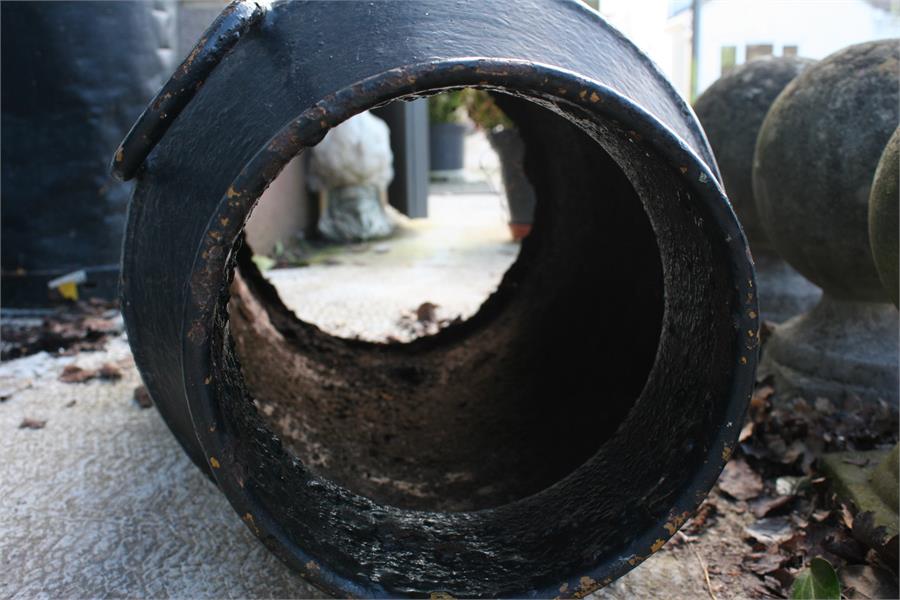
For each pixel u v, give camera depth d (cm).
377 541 149
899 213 182
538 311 272
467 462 220
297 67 131
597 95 120
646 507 141
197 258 117
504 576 142
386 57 126
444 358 281
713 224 128
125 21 420
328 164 661
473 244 646
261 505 131
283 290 479
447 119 1154
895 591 169
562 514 157
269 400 232
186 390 121
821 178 246
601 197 246
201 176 134
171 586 174
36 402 287
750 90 335
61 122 418
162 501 211
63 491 217
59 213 427
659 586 173
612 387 220
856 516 184
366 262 576
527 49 135
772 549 185
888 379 253
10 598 170
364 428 237
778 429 239
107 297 439
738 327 131
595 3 428
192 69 137
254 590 172
